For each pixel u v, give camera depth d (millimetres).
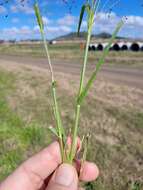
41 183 141
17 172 138
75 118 121
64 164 119
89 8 110
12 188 137
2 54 4082
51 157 141
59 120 124
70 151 124
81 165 128
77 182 116
